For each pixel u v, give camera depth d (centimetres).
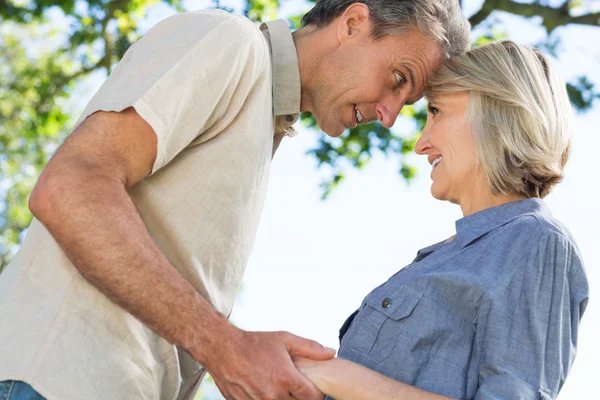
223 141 267
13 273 256
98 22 989
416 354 252
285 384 242
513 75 271
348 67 298
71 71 1134
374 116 308
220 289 270
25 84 1147
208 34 262
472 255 259
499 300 245
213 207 264
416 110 962
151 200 260
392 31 296
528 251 252
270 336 247
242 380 242
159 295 240
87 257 239
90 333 245
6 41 1192
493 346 242
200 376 279
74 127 257
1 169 1252
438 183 277
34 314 245
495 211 267
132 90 252
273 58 291
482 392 236
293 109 293
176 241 261
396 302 258
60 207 239
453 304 253
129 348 250
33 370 237
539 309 246
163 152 252
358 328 262
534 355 242
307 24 308
